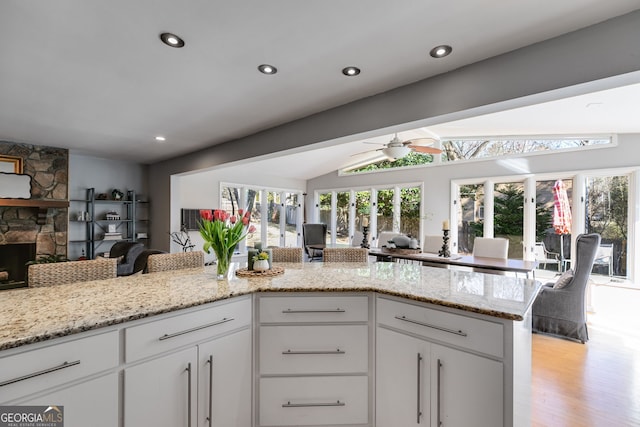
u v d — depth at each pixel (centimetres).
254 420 180
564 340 337
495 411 141
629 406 219
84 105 308
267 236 820
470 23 177
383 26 180
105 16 171
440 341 157
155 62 223
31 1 158
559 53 188
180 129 392
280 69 234
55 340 115
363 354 182
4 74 240
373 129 281
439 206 649
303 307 181
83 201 560
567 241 516
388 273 229
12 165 463
